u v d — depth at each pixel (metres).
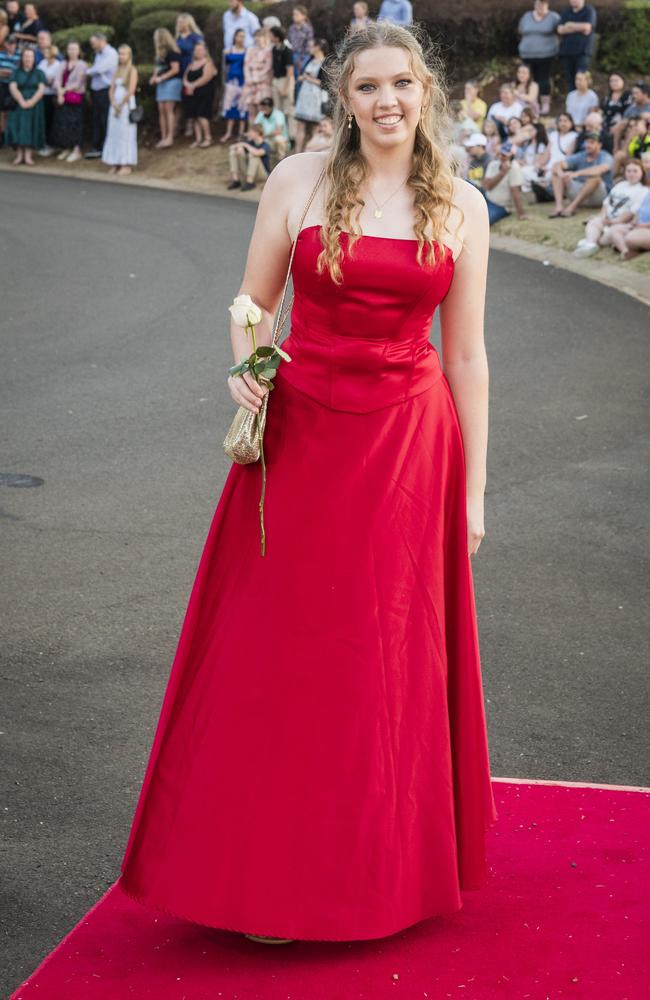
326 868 2.73
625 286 12.08
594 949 2.84
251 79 19.69
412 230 2.69
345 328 2.74
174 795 2.80
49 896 3.19
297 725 2.73
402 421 2.79
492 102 20.77
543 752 3.96
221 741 2.76
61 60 22.48
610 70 21.14
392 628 2.76
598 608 5.11
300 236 2.72
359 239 2.66
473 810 2.91
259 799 2.73
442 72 2.73
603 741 4.05
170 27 23.44
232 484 2.89
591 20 19.28
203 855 2.75
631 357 9.47
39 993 2.70
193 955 2.84
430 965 2.78
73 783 3.76
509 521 6.11
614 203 13.16
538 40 19.41
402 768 2.76
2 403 8.29
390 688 2.75
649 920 2.96
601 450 7.23
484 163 15.80
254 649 2.75
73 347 9.90
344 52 2.67
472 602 2.93
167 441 7.46
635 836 3.36
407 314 2.74
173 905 2.76
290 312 2.99
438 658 2.81
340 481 2.76
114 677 4.47
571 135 15.41
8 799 3.66
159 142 22.02
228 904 2.74
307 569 2.75
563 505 6.32
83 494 6.51
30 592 5.23
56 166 22.09
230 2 21.86
